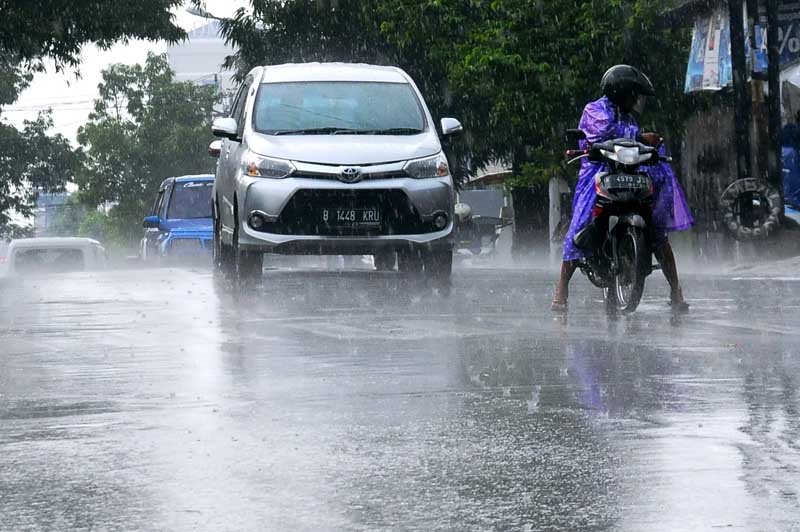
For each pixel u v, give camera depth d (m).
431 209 24.72
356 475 8.41
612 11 50.56
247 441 9.62
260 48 73.44
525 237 65.06
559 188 67.81
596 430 9.90
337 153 24.80
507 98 51.72
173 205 57.88
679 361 14.02
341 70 28.14
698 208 53.28
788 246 37.81
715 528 7.00
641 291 18.64
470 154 66.38
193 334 17.53
